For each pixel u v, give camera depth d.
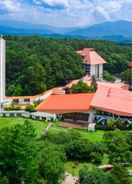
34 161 65.06
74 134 102.50
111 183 71.06
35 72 186.38
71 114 131.88
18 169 62.97
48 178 68.94
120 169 72.25
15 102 161.62
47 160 69.50
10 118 126.81
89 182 72.56
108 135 107.00
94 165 89.88
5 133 65.38
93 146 93.62
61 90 180.88
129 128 123.69
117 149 91.50
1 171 62.75
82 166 88.75
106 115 131.25
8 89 184.38
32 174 64.38
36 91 184.00
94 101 133.12
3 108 143.62
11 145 63.06
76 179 80.75
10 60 197.75
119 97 142.50
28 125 69.00
